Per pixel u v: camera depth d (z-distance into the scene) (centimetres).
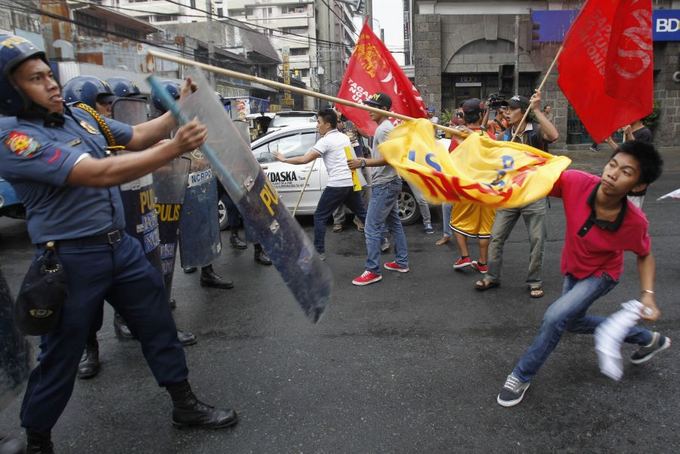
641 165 238
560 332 283
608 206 264
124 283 248
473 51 1902
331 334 395
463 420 279
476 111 515
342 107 572
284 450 258
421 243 674
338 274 545
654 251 583
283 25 7350
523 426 273
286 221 265
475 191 277
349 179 559
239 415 290
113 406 305
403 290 489
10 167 203
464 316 421
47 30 1570
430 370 334
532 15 1838
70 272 229
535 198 272
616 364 242
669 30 1802
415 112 563
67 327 231
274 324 418
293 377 331
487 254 529
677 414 280
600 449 253
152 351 263
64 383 237
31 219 228
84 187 213
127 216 336
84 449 265
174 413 277
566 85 399
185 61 225
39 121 218
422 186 292
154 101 375
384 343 376
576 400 296
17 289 538
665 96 1864
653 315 259
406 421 280
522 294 468
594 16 380
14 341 212
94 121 248
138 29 2228
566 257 295
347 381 323
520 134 475
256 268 575
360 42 564
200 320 430
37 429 238
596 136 400
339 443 263
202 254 480
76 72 1597
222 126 239
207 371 342
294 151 773
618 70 382
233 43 3619
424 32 1880
